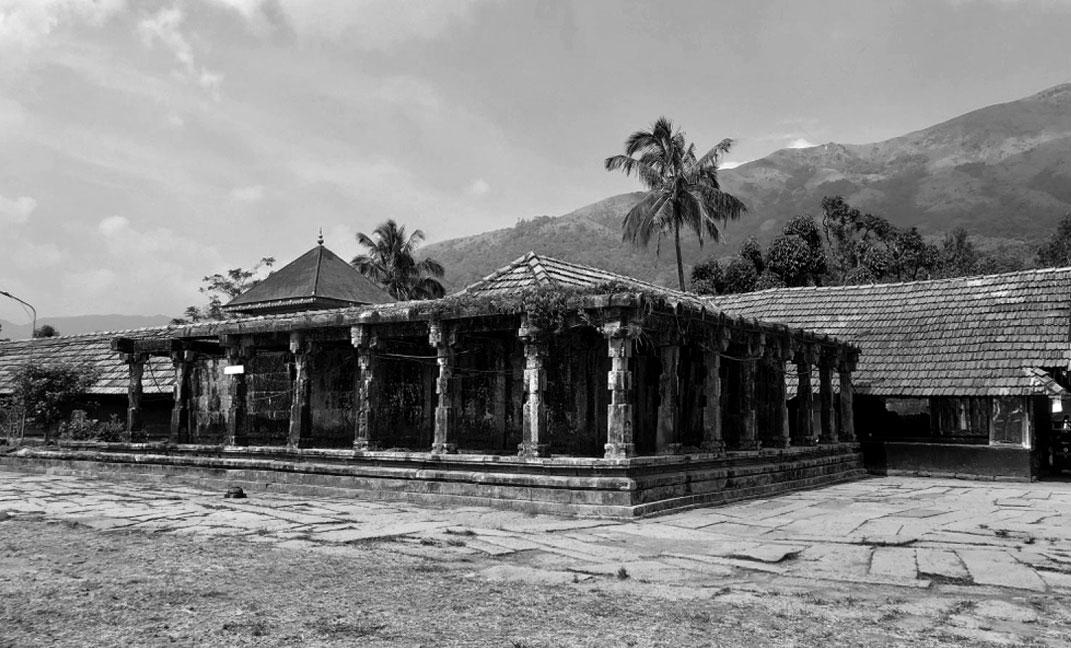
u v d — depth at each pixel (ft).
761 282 156.35
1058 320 73.97
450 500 46.60
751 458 55.52
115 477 63.57
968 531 38.78
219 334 61.36
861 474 74.69
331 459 52.85
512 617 21.39
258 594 23.66
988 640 20.52
